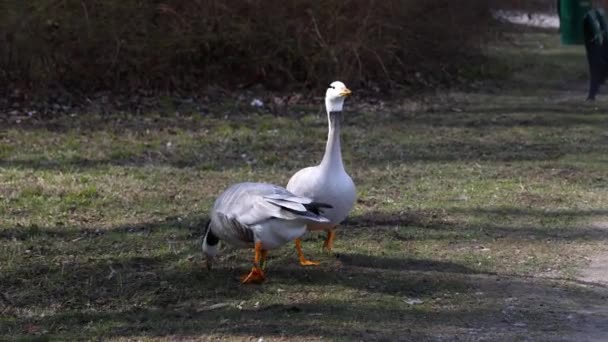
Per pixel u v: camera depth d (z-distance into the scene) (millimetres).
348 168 13633
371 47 19875
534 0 32000
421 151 14867
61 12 18125
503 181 13008
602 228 10820
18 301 8258
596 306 8344
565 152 14992
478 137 16031
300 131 16125
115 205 11375
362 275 8977
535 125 17172
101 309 8102
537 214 11344
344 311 8031
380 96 19531
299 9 19734
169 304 8211
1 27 17703
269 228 8234
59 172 12969
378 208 11492
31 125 15883
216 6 19359
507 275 9156
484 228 10727
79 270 9023
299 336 7465
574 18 19828
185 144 14953
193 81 19219
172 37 18859
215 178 12844
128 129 15898
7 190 11883
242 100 18609
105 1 18453
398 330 7637
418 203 11750
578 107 19047
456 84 21312
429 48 21500
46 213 10992
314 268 9148
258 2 19469
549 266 9469
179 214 11039
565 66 24125
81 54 18375
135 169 13258
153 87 18797
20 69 17859
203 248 8914
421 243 10117
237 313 7965
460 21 22047
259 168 13516
